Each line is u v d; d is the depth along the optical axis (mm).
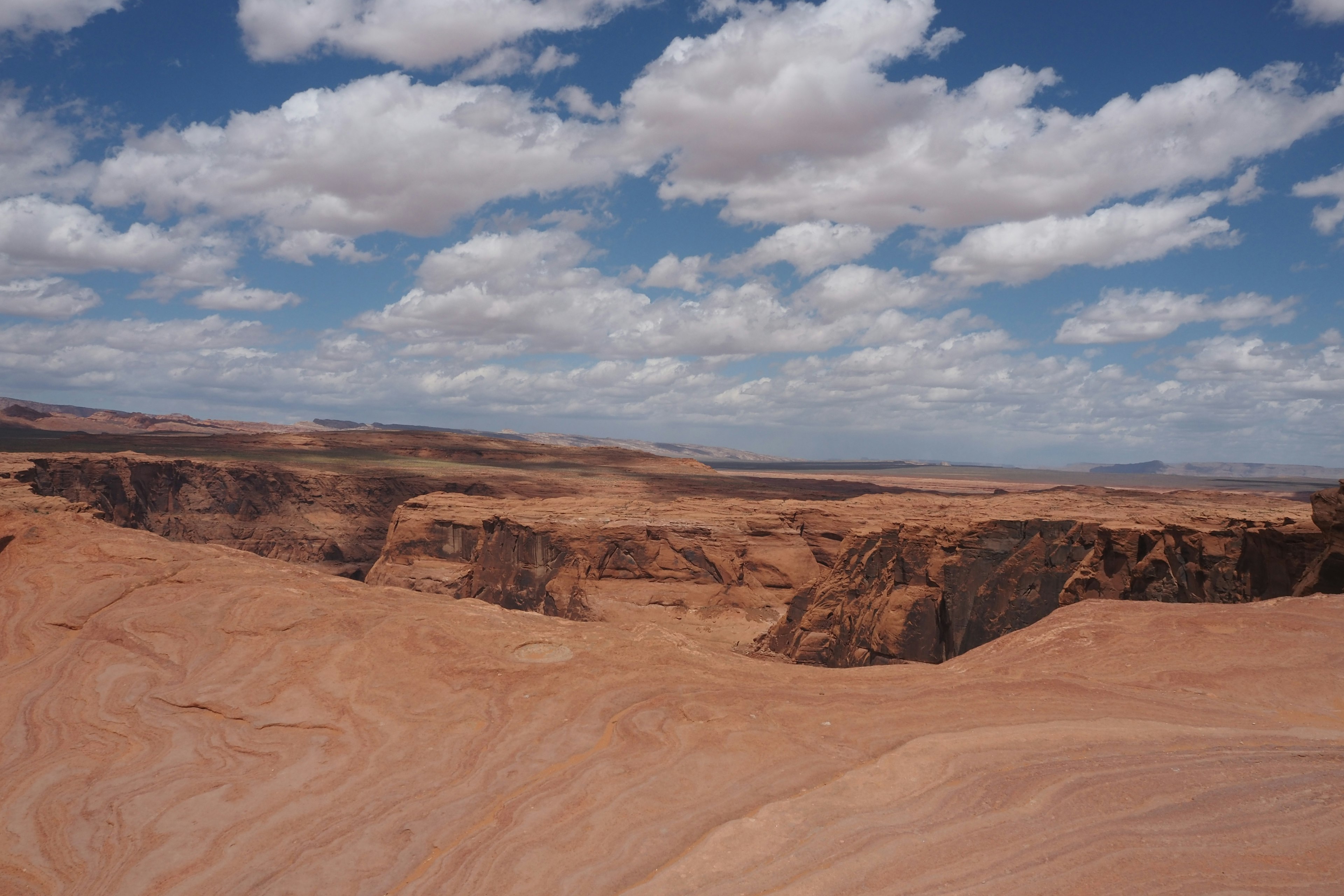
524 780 12867
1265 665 17672
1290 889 9016
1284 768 12109
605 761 13148
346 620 19172
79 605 20156
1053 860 9898
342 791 12977
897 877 9773
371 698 15914
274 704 15844
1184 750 13008
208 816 12445
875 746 13523
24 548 23703
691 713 14727
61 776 13812
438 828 11766
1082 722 14445
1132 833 10359
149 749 14570
